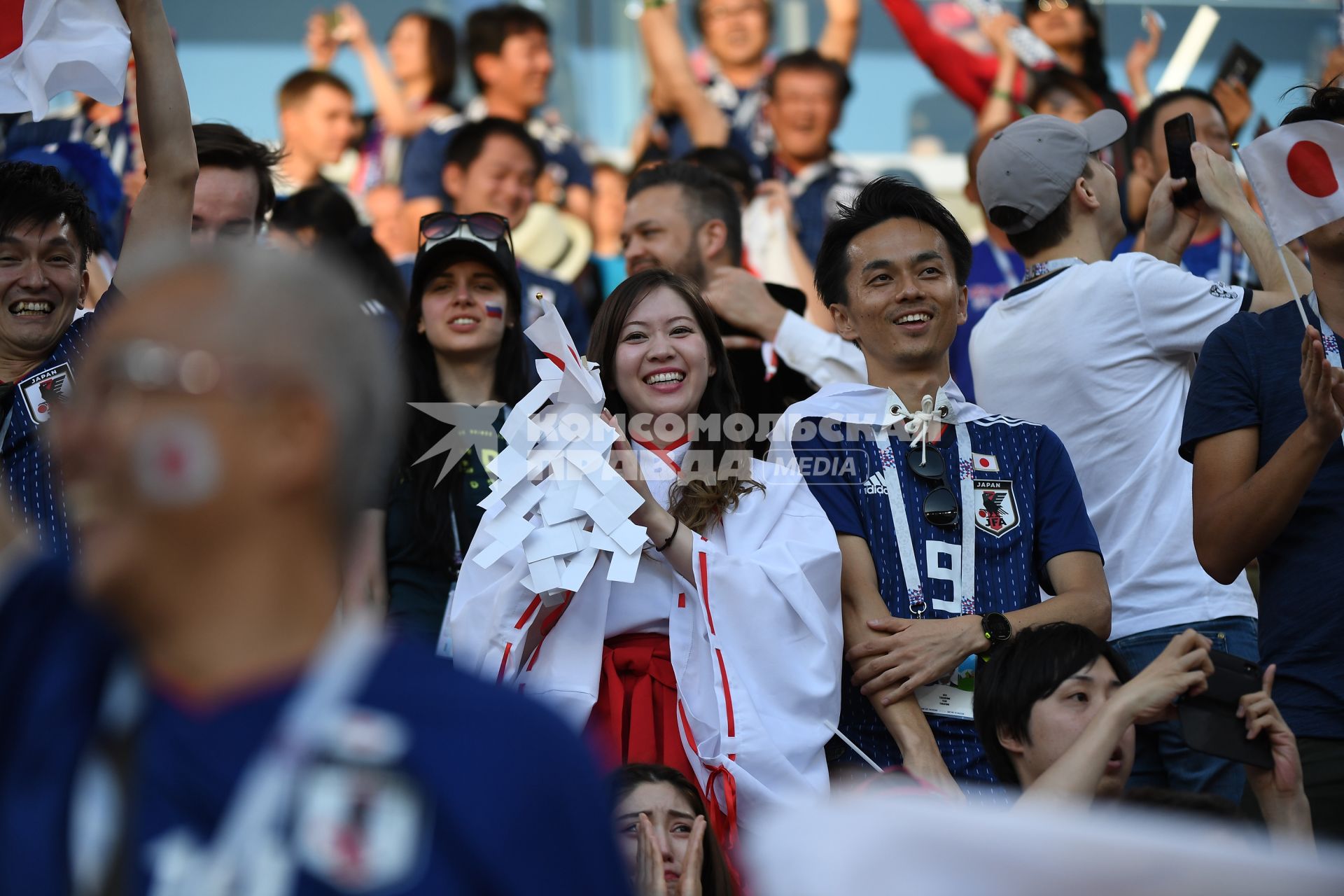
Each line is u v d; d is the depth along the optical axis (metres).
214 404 5.44
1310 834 11.52
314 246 21.56
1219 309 16.61
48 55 14.02
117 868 5.20
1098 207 17.61
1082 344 16.80
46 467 13.59
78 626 5.89
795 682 13.96
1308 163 14.02
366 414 5.69
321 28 30.20
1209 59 31.80
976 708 12.74
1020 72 30.75
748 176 26.36
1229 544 13.65
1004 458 15.37
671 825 12.45
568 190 29.55
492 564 14.26
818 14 30.97
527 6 30.17
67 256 14.46
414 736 5.23
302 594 5.55
